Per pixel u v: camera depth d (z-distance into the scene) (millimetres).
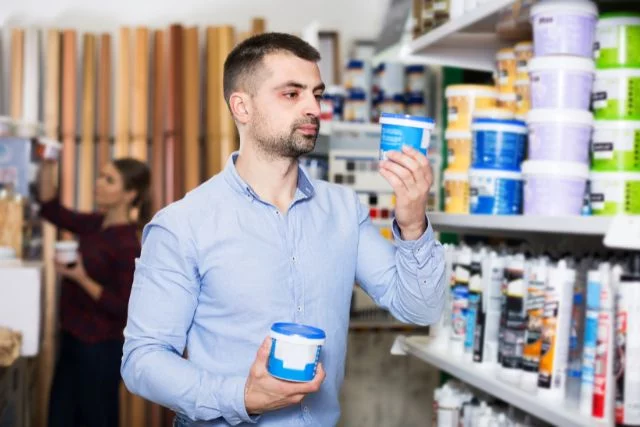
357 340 4457
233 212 1642
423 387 4477
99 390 3555
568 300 1685
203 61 5168
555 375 1673
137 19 5160
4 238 3467
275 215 1660
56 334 4730
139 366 1557
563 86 1745
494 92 2199
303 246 1673
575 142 1745
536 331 1745
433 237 1658
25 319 2943
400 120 1575
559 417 1562
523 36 2387
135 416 4684
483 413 2105
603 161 1698
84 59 4969
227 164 1699
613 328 1493
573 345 1806
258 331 1618
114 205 3662
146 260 1644
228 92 1717
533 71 1797
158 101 4969
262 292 1619
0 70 4984
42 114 5023
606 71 1695
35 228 4102
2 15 5035
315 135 1646
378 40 4680
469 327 2074
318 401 1695
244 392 1473
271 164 1657
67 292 3594
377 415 4426
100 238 3580
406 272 1662
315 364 1443
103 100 4965
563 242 2391
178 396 1507
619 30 1680
